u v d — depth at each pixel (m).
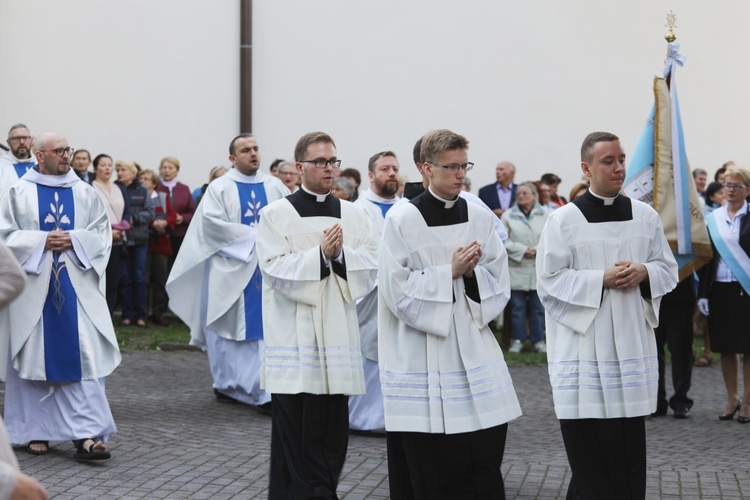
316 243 6.79
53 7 16.88
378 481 7.64
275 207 6.81
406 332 5.97
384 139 17.42
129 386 11.71
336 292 6.70
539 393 11.59
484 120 17.59
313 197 6.88
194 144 17.14
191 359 13.52
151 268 15.70
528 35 17.61
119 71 16.98
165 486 7.39
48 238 8.31
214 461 8.20
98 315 8.45
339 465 6.59
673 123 10.23
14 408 8.45
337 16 17.27
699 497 7.30
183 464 8.09
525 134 17.69
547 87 17.70
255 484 7.48
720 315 10.22
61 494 7.14
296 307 6.66
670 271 6.34
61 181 8.56
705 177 16.12
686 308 10.42
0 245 3.34
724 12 18.16
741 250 10.08
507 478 7.79
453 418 5.85
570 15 17.69
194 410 10.49
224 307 10.68
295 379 6.53
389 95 17.41
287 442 6.54
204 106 17.14
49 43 16.89
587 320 6.16
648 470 8.14
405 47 17.41
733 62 18.23
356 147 17.39
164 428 9.54
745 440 9.37
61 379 8.21
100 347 8.42
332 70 17.30
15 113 16.86
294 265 6.59
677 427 9.99
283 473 6.58
